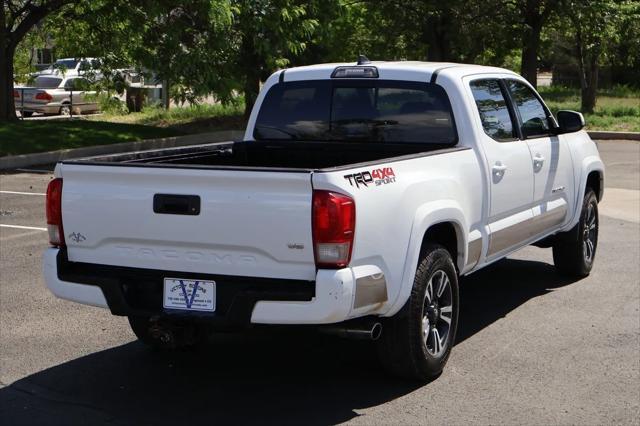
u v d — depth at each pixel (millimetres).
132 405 5242
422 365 5441
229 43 20484
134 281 5176
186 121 25250
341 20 24594
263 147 6918
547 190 7387
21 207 12562
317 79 6746
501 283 8289
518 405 5188
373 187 4906
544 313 7215
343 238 4652
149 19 20094
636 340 6465
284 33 20844
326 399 5320
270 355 6195
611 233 10664
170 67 20562
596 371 5793
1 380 5645
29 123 21328
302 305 4684
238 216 4777
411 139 6457
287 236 4695
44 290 7910
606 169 16672
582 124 7543
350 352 6246
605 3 23812
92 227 5191
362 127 6609
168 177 4910
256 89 23016
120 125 22609
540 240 7766
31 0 21469
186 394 5430
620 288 8047
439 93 6375
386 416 5031
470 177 6070
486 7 23891
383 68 6547
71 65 30016
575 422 4930
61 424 4945
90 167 5137
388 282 5027
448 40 24625
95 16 20375
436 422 4938
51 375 5754
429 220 5383
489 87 6820
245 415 5082
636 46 28766
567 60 38688
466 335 6613
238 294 4773
